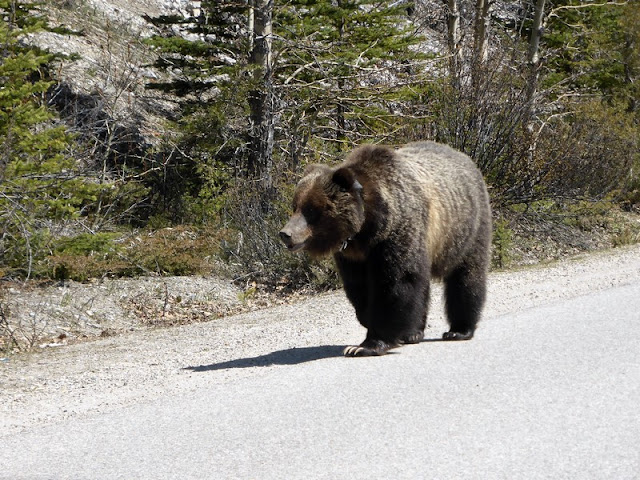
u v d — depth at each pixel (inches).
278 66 906.1
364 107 940.6
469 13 1221.7
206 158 885.2
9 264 617.0
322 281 717.3
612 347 376.5
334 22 970.1
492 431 266.7
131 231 809.5
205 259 733.9
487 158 886.4
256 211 769.6
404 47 984.9
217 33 909.8
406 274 375.9
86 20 1187.3
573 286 567.2
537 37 1176.2
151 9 1359.5
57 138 607.8
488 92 901.2
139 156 897.5
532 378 328.2
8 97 565.0
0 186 562.6
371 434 267.0
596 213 976.3
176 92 919.7
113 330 588.1
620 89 1234.6
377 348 381.4
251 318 567.2
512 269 756.6
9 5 676.1
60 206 612.7
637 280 576.1
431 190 396.8
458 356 373.4
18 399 345.1
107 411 314.7
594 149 992.2
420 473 233.6
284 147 904.3
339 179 358.6
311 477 233.6
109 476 243.4
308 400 308.7
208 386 341.4
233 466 245.3
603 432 263.7
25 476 247.1
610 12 1322.6
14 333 548.1
